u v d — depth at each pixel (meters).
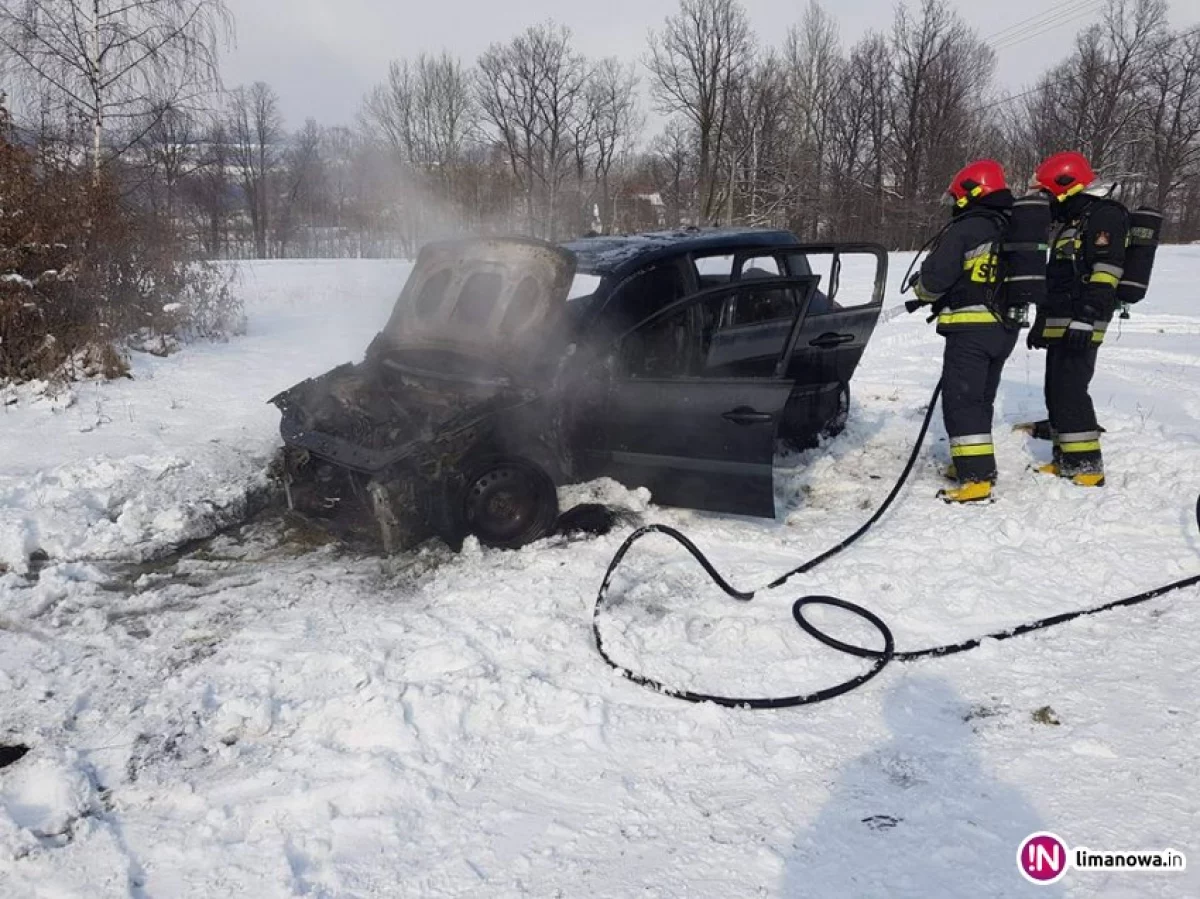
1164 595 4.30
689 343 5.46
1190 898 2.44
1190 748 3.11
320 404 5.52
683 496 5.27
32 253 8.88
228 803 2.94
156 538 5.34
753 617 4.20
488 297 5.38
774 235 6.34
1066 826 2.76
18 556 5.00
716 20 43.38
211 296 11.82
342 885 2.57
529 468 5.09
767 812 2.87
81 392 8.41
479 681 3.53
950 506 5.59
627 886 2.56
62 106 12.44
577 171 51.53
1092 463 5.76
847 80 49.84
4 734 3.34
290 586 4.67
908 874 2.59
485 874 2.62
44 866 2.65
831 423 7.12
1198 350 11.11
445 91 52.28
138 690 3.67
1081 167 5.67
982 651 3.84
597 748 3.22
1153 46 48.78
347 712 3.38
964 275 5.43
